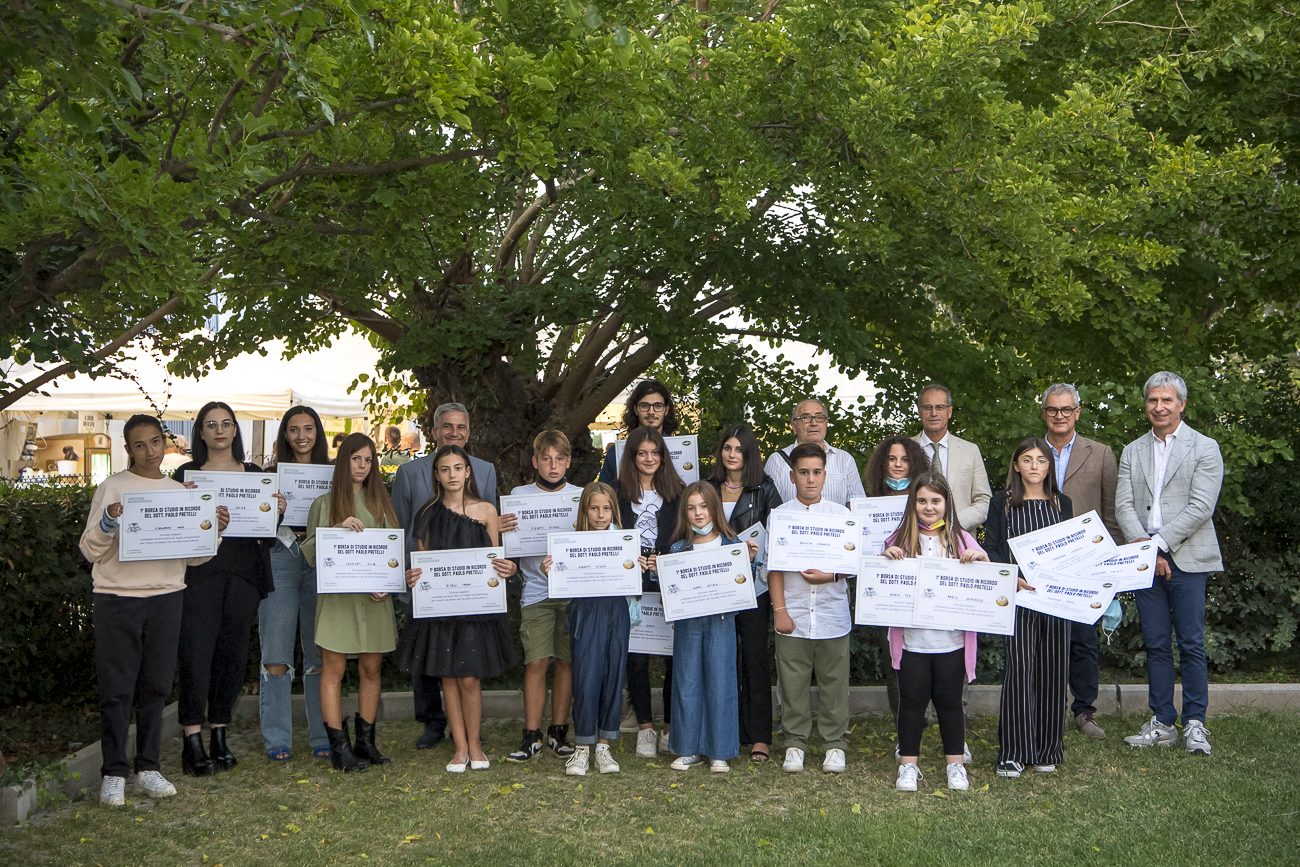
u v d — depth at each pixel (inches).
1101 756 221.1
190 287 165.2
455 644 213.8
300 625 233.9
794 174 256.4
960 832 175.3
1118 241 289.1
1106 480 238.8
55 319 193.6
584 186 258.8
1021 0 230.7
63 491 273.9
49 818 187.0
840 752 216.4
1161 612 229.9
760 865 162.7
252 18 140.6
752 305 308.8
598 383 380.5
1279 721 243.9
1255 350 331.3
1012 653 211.2
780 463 246.1
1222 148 319.6
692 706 217.0
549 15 229.8
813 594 217.3
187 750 215.8
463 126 188.5
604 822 184.5
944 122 250.7
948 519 210.2
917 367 313.0
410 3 181.5
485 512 224.7
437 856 168.2
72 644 271.9
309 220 230.8
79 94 152.6
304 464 233.6
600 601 218.2
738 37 243.6
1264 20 298.8
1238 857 162.1
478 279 319.9
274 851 170.6
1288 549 301.6
